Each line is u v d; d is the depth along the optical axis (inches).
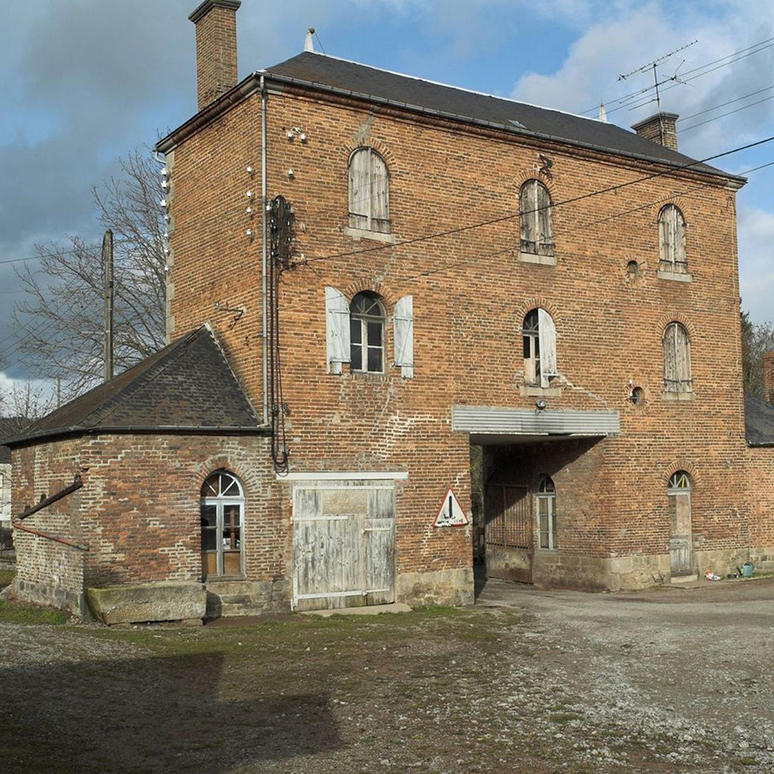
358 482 701.3
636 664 486.6
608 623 631.2
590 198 848.3
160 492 634.2
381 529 709.3
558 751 335.0
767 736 354.9
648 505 860.6
